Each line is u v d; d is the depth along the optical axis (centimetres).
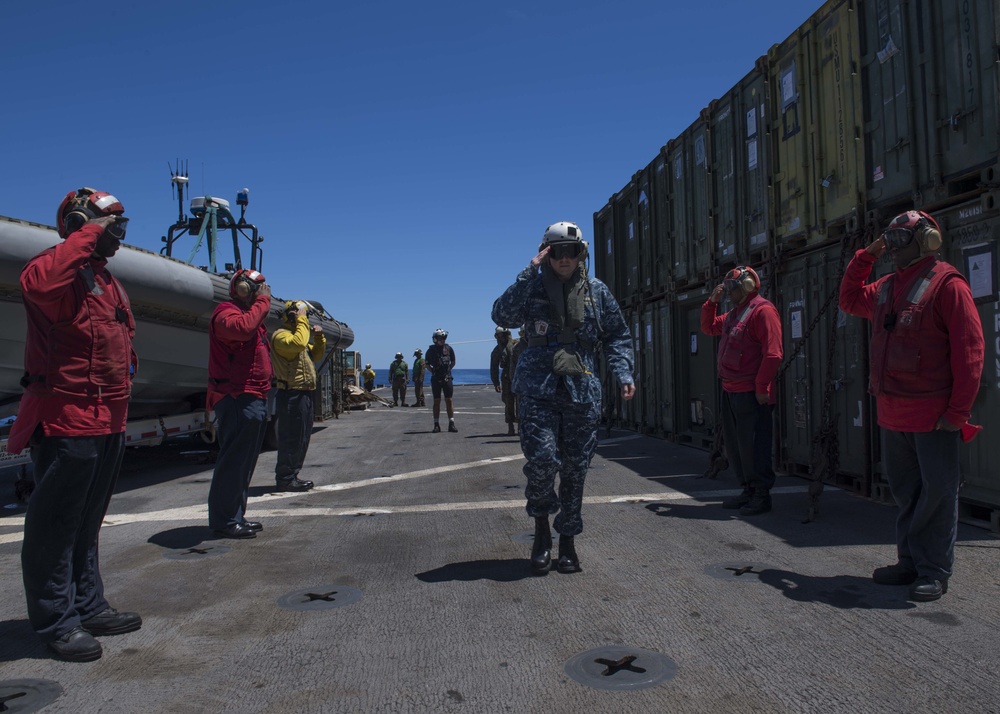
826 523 470
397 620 314
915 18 468
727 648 275
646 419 1028
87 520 302
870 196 519
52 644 279
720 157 772
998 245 413
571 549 381
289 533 481
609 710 230
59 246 275
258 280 472
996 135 405
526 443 369
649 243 1009
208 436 846
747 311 507
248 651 284
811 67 591
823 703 230
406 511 545
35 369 282
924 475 319
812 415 609
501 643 286
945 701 228
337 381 1680
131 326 315
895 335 327
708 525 473
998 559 378
